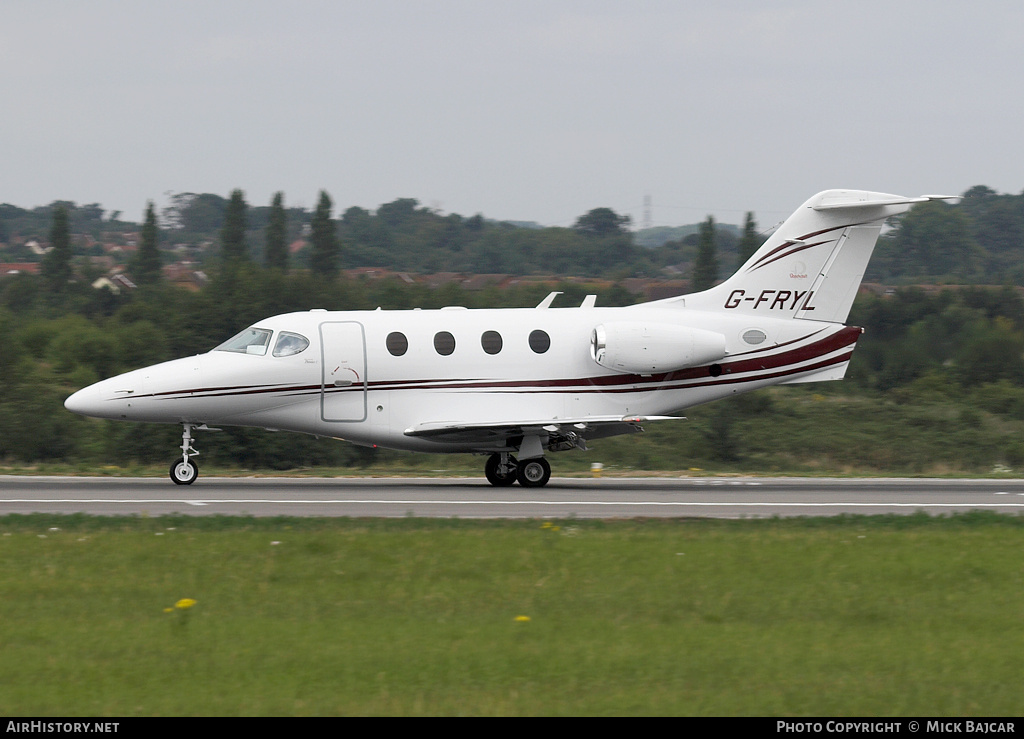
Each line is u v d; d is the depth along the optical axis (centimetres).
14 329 17888
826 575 4825
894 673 3469
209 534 5694
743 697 3241
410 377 8550
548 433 8556
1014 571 4941
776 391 17812
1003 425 15988
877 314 19775
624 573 4819
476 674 3409
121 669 3444
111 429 14375
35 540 5472
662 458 14788
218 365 8444
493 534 5784
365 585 4584
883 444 15250
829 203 9006
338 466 14625
